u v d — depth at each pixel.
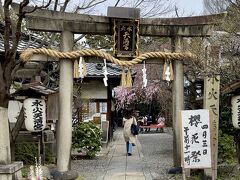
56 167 11.27
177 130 10.91
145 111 34.50
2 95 8.99
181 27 10.86
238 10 8.73
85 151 15.24
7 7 8.69
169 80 10.87
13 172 7.59
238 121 9.16
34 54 10.17
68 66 10.38
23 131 12.23
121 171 11.68
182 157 8.81
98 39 17.20
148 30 10.84
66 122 10.32
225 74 9.16
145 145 19.56
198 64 10.02
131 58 10.70
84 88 19.42
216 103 9.45
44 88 10.02
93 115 21.56
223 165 10.46
